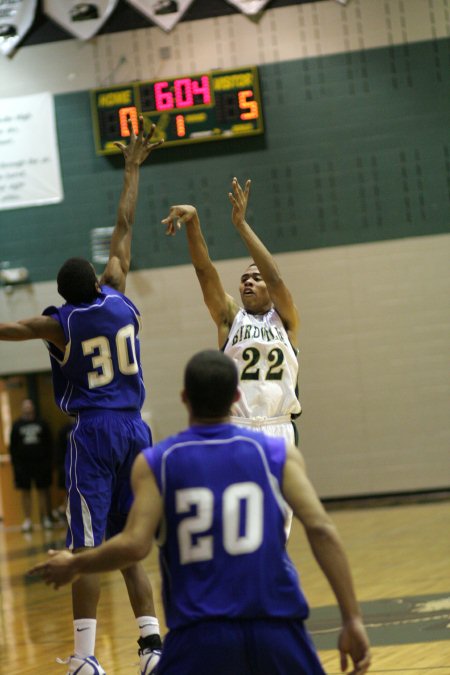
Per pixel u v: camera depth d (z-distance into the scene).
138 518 3.62
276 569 3.64
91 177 20.91
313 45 20.20
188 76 20.31
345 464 19.97
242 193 7.09
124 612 10.45
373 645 7.49
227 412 3.87
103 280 6.88
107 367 6.39
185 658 3.54
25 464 21.61
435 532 14.58
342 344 20.05
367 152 20.03
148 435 6.54
